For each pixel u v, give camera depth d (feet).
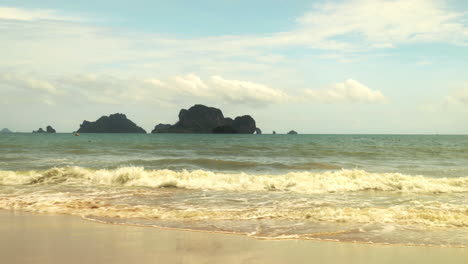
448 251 18.69
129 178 47.80
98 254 17.37
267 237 21.16
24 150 105.50
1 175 49.21
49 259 16.48
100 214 27.63
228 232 22.35
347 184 43.24
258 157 94.02
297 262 16.61
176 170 64.39
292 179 45.80
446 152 113.09
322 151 113.80
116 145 143.23
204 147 135.23
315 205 32.58
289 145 163.63
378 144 186.19
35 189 41.45
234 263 16.26
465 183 44.86
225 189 42.37
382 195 38.63
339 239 20.85
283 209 30.32
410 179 45.65
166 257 17.01
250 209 30.27
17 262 16.01
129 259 16.62
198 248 18.71
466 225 24.45
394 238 21.12
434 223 24.90
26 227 23.17
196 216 27.12
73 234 21.40
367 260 17.07
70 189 41.60
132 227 23.52
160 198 35.88
